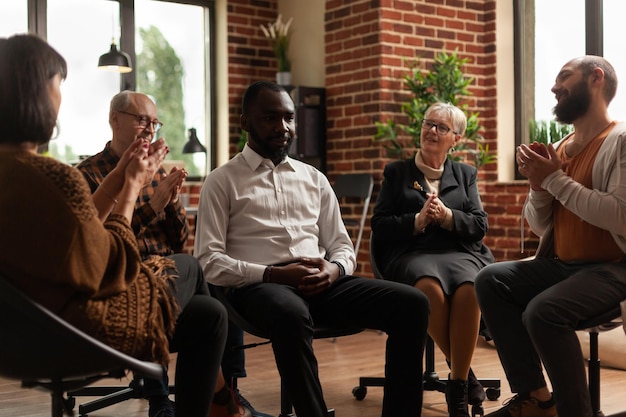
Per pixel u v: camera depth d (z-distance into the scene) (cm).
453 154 574
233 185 287
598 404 295
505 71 614
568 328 262
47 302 172
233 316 267
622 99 553
